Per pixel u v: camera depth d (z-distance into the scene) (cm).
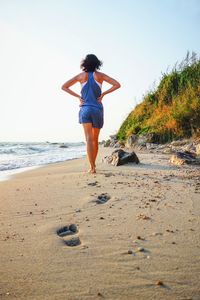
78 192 367
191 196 338
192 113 1050
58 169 613
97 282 167
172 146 960
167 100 1330
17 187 417
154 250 204
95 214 283
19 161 947
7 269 184
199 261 188
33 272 180
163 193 353
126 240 222
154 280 168
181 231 237
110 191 366
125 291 158
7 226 258
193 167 545
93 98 494
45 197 349
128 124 1474
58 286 164
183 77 1316
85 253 203
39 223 264
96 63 496
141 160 668
